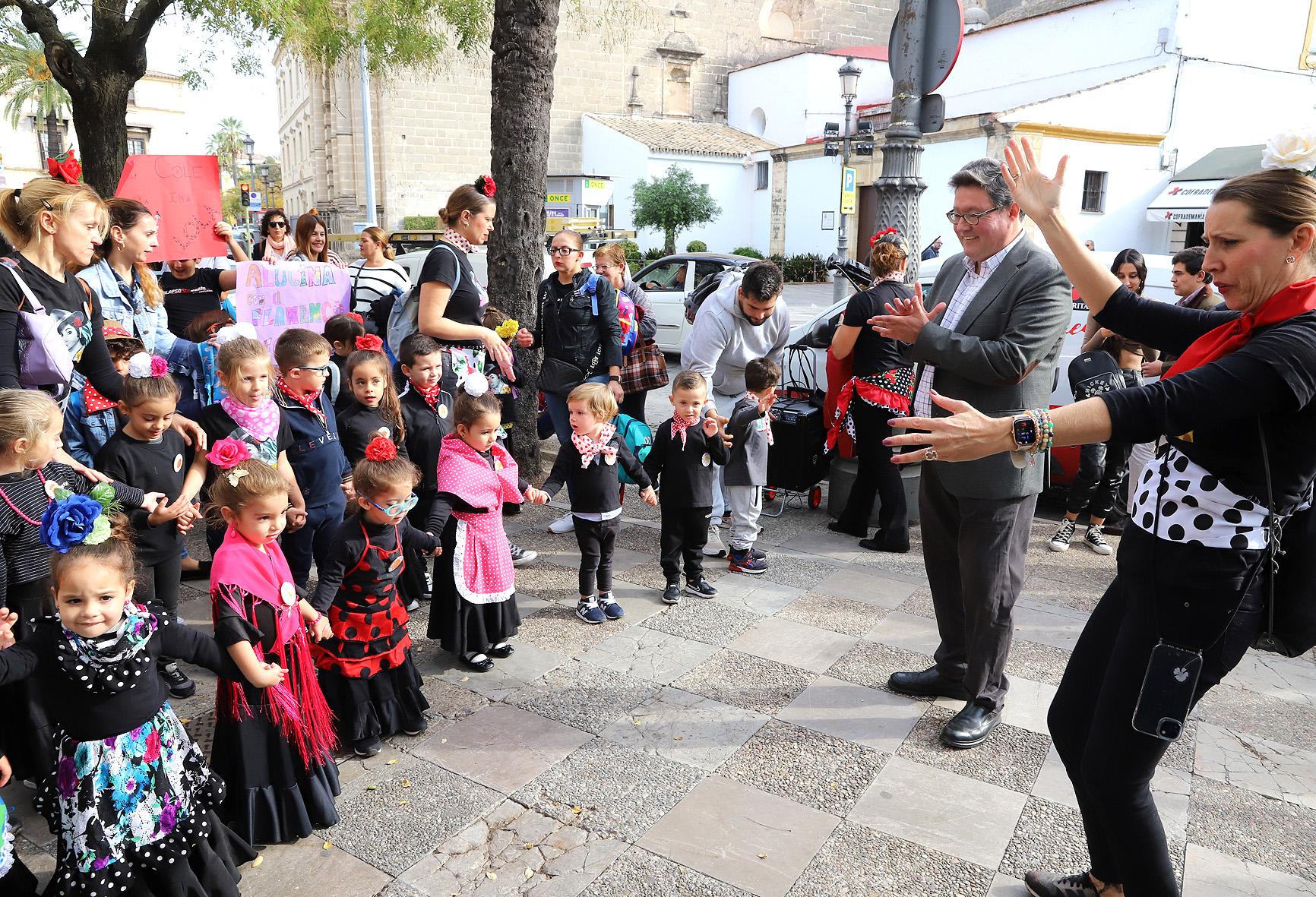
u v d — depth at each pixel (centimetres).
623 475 478
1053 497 638
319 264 583
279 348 371
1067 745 227
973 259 313
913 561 510
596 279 534
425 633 405
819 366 650
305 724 261
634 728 327
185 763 224
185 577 459
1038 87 2159
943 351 295
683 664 378
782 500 606
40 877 247
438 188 2650
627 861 255
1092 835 232
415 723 319
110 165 858
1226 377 167
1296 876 254
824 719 335
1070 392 584
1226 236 173
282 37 947
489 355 521
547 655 384
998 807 283
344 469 391
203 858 227
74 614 201
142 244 405
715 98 3391
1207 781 301
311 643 298
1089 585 479
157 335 435
